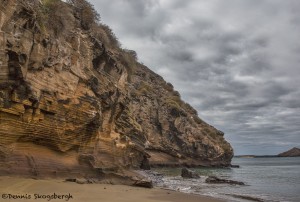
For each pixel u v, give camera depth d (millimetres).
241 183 35781
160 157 74250
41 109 18438
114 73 28906
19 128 17125
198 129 87625
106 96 25688
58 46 20234
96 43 25234
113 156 27359
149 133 74062
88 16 25703
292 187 33688
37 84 18203
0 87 15875
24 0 17750
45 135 19047
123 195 17859
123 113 40375
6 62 16078
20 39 16859
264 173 62031
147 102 76562
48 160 19250
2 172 15898
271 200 23453
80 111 21641
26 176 17141
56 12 21328
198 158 83438
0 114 15844
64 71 20734
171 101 83875
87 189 17500
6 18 16156
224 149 94812
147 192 21125
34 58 17922
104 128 26422
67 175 20328
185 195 21875
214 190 28859
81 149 22656
